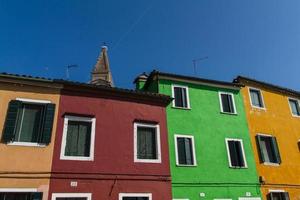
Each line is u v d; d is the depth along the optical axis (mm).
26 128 11531
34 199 10445
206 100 16844
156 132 13797
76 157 11750
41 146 11328
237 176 15461
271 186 16344
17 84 11906
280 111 19609
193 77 16797
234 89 18250
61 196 10938
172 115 15344
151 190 12484
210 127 16078
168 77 16328
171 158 14219
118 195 11812
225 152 15781
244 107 18016
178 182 13812
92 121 12633
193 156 14789
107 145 12461
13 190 10375
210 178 14648
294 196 17016
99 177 11773
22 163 10828
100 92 13336
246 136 17016
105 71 24438
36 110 12016
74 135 12219
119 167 12281
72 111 12484
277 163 17328
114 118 13125
